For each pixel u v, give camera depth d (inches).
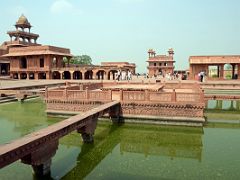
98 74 1911.9
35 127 533.3
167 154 386.3
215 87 1226.6
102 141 442.9
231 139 455.8
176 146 425.1
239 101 940.6
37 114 673.0
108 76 1787.6
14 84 1214.9
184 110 517.3
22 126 543.5
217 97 721.6
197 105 508.4
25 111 716.7
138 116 539.5
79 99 589.3
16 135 472.7
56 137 294.4
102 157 370.3
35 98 1007.0
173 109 523.5
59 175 299.1
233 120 617.3
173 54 2475.4
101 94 577.0
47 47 1753.2
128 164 342.3
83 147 408.5
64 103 602.9
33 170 283.0
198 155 376.2
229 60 1469.0
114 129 516.4
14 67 1887.3
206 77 1437.0
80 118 367.6
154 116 531.5
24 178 282.7
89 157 367.2
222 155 373.4
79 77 1910.7
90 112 419.2
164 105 526.6
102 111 451.5
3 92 892.0
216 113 712.4
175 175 303.1
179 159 362.3
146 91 543.8
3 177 285.1
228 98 714.2
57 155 369.7
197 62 1494.8
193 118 510.6
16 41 2065.7
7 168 312.2
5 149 224.1
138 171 315.6
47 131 287.7
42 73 1855.3
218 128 539.5
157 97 534.9
